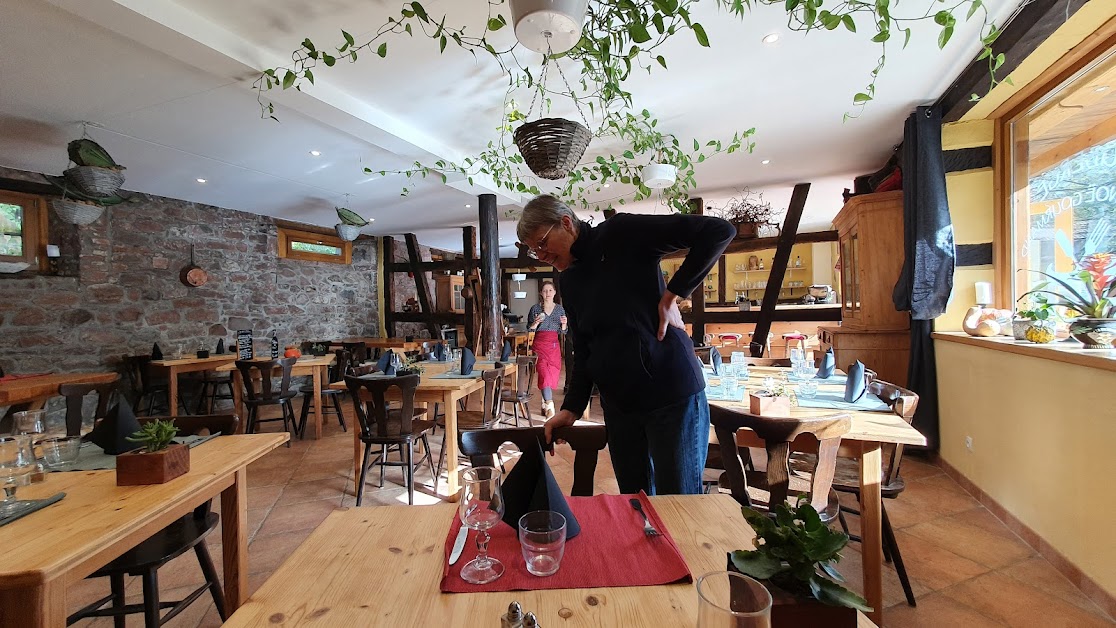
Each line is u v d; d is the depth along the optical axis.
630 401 1.50
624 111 3.15
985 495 2.62
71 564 0.88
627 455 1.57
